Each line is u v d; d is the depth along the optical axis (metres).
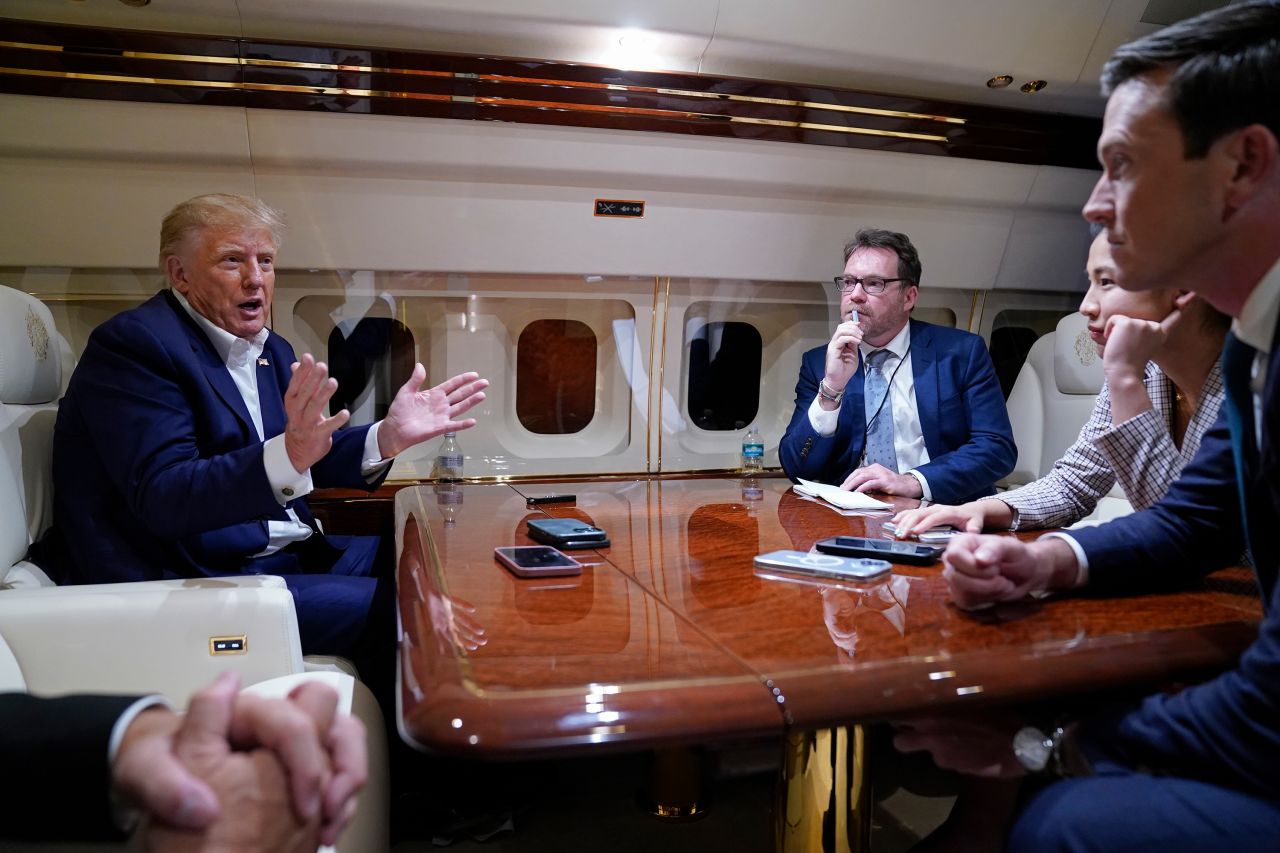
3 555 1.93
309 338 3.10
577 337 3.35
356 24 2.56
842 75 2.99
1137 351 1.76
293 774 0.69
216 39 2.50
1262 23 1.00
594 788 2.56
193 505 1.90
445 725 0.91
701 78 2.86
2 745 0.72
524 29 2.62
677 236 3.14
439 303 3.14
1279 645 0.88
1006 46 2.91
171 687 1.68
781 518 2.10
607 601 1.35
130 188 2.66
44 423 2.29
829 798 1.21
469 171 2.85
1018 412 3.45
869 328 3.00
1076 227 3.62
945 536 1.77
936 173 3.28
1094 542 1.39
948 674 1.04
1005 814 1.10
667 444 3.48
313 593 2.13
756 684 0.99
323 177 2.77
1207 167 1.03
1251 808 0.90
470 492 2.53
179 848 0.66
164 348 2.11
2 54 2.38
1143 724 1.00
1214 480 1.39
